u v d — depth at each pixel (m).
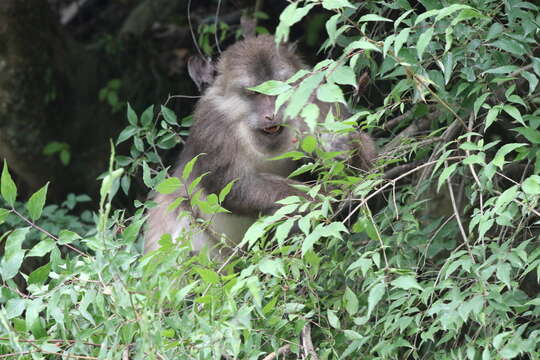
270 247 7.99
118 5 21.12
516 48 7.44
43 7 16.55
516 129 7.25
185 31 18.70
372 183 7.28
